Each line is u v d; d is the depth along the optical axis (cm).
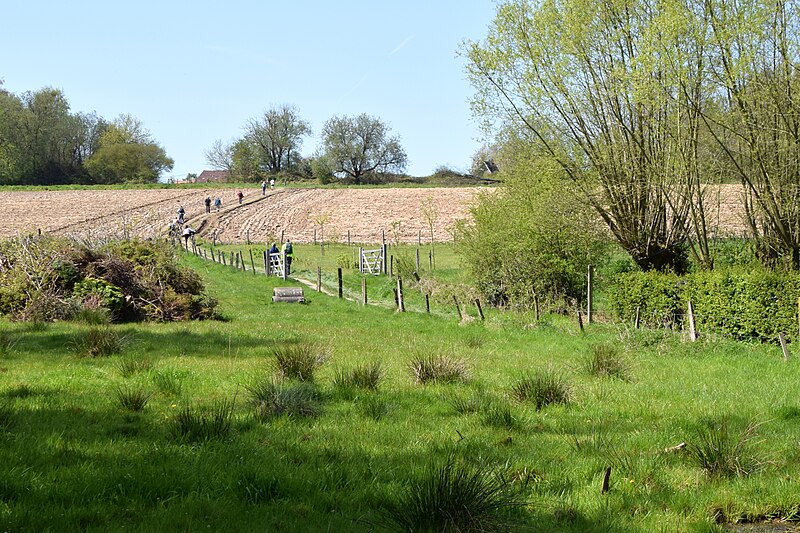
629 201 2611
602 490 695
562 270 2823
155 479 658
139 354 1426
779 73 2147
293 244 6231
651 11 2416
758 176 2338
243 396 1063
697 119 2330
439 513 586
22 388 1051
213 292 3120
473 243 3206
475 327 2212
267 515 598
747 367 1518
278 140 14925
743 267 2311
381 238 6650
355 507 634
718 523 651
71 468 684
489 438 875
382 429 899
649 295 2430
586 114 2556
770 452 834
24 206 8625
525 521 612
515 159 3045
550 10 2462
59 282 2205
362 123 13950
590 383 1257
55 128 13475
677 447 824
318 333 1995
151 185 11531
